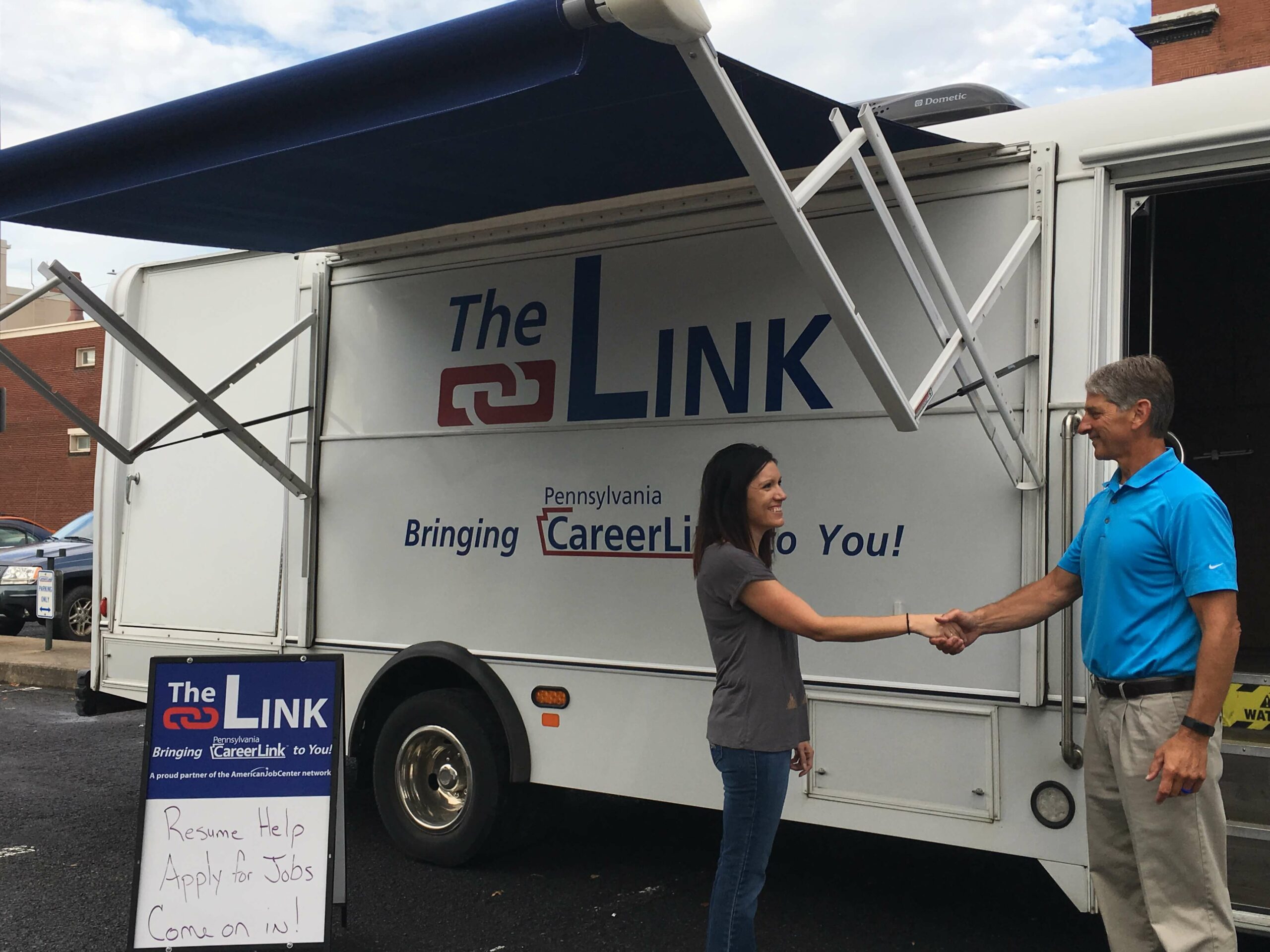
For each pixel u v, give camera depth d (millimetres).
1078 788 3443
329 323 5227
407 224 4832
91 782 6344
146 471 5723
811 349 3971
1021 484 3541
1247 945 3688
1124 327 3506
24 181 4117
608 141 3629
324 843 3646
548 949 3953
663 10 2346
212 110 3447
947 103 5035
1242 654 4480
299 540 5191
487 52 2826
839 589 3859
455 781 4758
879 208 3014
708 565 3205
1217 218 5352
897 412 2936
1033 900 4387
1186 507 2840
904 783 3721
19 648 11289
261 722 3713
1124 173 3500
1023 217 3621
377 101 3145
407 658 4762
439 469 4824
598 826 5418
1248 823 3301
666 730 4188
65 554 12766
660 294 4309
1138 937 3104
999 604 3254
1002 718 3566
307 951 3561
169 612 5586
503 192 4320
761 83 3102
